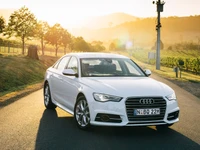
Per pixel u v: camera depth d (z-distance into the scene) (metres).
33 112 8.73
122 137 6.18
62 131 6.60
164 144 5.75
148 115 6.12
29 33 42.47
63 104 8.00
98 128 6.88
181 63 31.86
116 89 6.25
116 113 6.05
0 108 9.31
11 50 55.09
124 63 7.97
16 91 13.90
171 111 6.33
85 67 7.48
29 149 5.37
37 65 29.25
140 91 6.23
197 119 8.31
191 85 19.27
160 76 26.23
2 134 6.34
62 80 8.03
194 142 5.95
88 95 6.44
